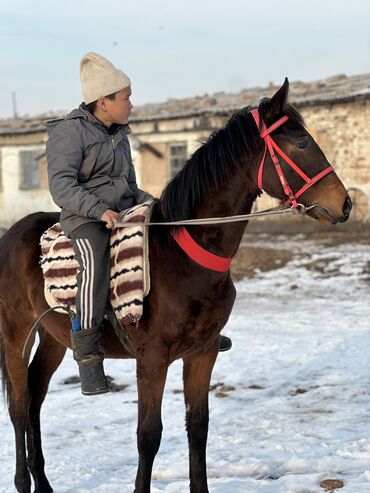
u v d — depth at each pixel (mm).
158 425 3883
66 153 4082
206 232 3893
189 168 3998
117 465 4879
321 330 8828
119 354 4277
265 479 4477
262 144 3826
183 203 3975
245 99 25594
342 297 11258
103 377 4059
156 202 4199
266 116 3832
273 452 4910
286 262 14859
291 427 5410
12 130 28625
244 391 6449
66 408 6148
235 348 8023
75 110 4223
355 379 6602
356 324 9086
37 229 4730
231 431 5398
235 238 3920
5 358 4723
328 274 13375
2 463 4992
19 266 4641
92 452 5121
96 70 4195
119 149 4301
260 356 7637
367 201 21234
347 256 14914
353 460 4672
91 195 4027
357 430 5266
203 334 3934
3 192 29359
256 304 10922
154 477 4629
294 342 8195
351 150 21531
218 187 3920
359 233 18750
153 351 3896
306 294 11672
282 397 6215
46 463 4953
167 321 3865
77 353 4047
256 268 14383
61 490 4504
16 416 4594
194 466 4090
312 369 7016
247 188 3912
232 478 4480
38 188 28172
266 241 18359
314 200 3758
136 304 3857
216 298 3912
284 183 3768
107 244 4109
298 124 3811
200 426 4078
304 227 20562
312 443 5051
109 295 4094
